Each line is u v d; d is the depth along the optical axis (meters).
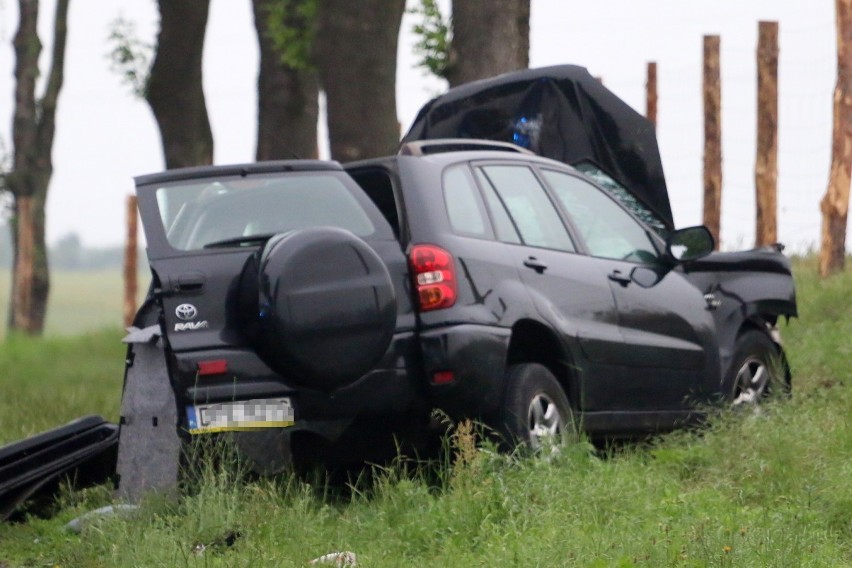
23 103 126.00
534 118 45.50
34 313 123.44
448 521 25.94
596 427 32.09
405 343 28.78
